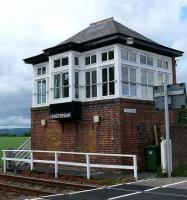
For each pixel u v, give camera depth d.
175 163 16.58
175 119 19.78
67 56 19.41
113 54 18.22
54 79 20.09
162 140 16.00
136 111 18.36
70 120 19.77
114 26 19.81
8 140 65.12
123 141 17.55
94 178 15.77
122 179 14.96
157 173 15.94
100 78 18.70
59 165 20.23
